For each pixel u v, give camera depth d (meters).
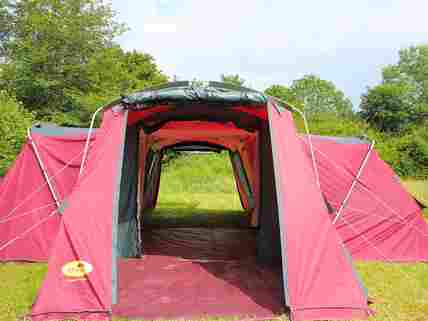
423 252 6.21
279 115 4.80
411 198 6.38
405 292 4.75
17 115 11.89
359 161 6.40
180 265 5.77
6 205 6.02
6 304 4.20
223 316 3.92
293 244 4.16
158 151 10.13
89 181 4.37
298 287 4.01
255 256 6.32
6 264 5.76
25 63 16.31
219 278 5.17
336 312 3.97
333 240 4.30
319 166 6.23
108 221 4.23
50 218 5.98
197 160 19.44
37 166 6.09
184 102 4.74
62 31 16.53
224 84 4.88
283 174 4.43
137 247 6.18
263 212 6.00
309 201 4.41
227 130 7.64
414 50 44.34
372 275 5.38
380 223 6.22
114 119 4.70
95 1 18.08
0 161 10.95
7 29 18.34
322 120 29.14
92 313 3.90
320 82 51.12
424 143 23.97
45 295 3.90
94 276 4.01
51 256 4.05
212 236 7.82
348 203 6.21
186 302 4.29
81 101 16.66
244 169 9.73
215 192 16.25
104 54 18.42
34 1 17.33
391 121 42.03
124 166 6.07
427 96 42.75
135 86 23.86
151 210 11.23
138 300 4.35
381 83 46.03
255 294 4.57
